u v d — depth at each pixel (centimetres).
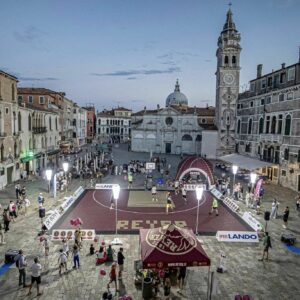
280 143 3991
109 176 4344
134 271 1544
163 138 8119
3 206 2636
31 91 5803
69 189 3431
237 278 1507
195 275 1528
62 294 1327
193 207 2817
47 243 1728
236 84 6259
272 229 2244
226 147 6431
